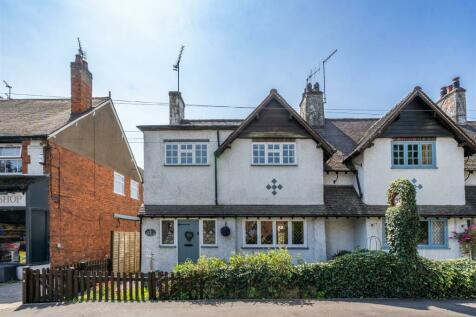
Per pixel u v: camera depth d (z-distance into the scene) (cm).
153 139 1650
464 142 1598
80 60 1889
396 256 1105
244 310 939
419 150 1619
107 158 2170
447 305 990
